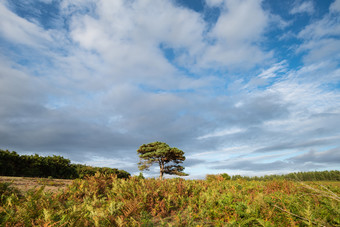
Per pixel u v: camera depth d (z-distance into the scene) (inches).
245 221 170.6
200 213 194.9
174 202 236.8
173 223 180.9
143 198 218.8
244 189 301.6
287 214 185.0
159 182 300.5
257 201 209.8
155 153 1142.3
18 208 144.0
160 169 1195.9
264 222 165.6
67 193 234.7
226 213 195.3
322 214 188.7
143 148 1205.7
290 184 321.1
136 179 314.8
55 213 140.3
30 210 141.1
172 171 1182.9
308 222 165.6
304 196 251.9
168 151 1150.3
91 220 144.3
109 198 230.8
